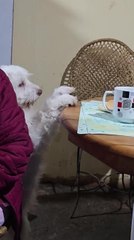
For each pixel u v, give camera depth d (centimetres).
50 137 191
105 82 247
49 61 264
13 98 133
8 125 126
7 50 257
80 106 170
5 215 123
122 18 266
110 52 249
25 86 204
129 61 247
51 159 276
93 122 130
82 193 272
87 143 118
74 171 279
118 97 130
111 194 273
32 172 183
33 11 255
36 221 235
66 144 274
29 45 260
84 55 246
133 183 273
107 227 231
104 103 151
